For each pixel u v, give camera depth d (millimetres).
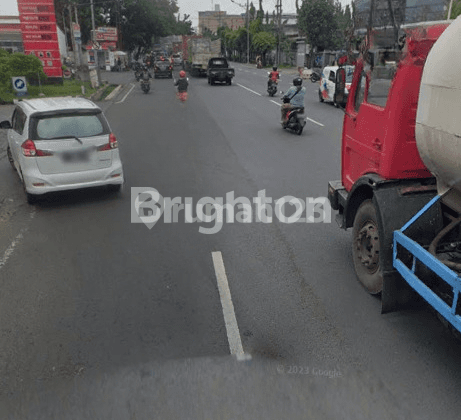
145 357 3963
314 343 4109
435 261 3461
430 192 4355
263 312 4602
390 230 4176
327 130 14812
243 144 12797
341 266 5547
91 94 26172
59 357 3973
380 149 4574
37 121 7410
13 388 3619
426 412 3334
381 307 4457
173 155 11578
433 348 4023
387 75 4430
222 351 4023
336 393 3527
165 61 42312
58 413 3383
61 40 47844
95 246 6219
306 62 52594
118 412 3383
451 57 3361
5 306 4781
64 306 4770
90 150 7609
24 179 7621
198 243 6281
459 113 3262
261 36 65125
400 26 4230
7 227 6922
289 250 6027
